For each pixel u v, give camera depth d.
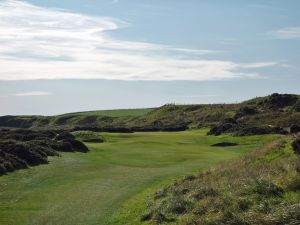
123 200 22.67
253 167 23.97
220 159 40.75
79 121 169.25
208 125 104.38
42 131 51.25
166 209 17.61
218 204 15.81
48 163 34.38
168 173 31.83
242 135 64.44
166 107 151.00
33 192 24.38
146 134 74.38
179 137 67.75
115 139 62.62
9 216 19.28
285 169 19.11
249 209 14.62
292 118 87.94
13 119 184.62
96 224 18.11
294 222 12.76
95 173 31.53
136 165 36.62
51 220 18.75
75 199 22.86
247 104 125.38
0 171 28.52
